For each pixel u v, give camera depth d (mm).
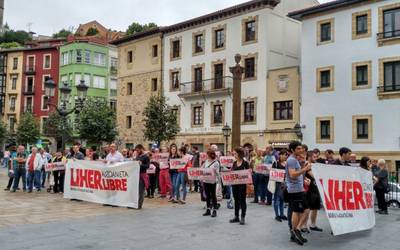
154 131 37344
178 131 38656
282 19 37875
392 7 29609
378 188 13836
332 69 32188
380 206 13953
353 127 30875
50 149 58500
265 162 15656
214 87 39344
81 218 11469
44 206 13828
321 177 9367
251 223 11031
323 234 9906
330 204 9422
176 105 42875
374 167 14555
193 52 41656
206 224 10758
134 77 47469
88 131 40406
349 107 31172
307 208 8898
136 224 10609
